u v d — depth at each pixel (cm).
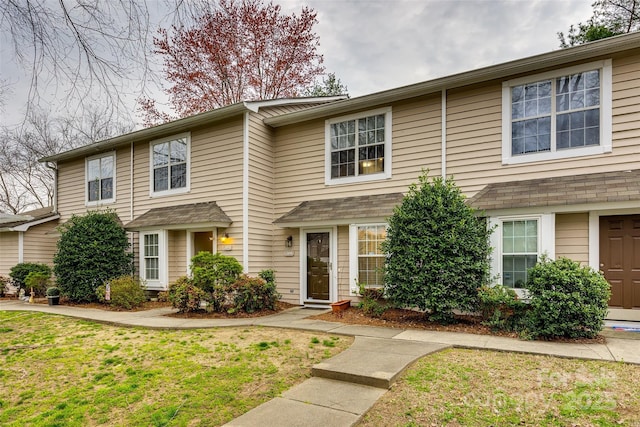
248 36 1380
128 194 1213
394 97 873
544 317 569
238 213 962
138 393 408
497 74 761
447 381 413
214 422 338
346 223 874
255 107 975
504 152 762
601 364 454
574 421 323
